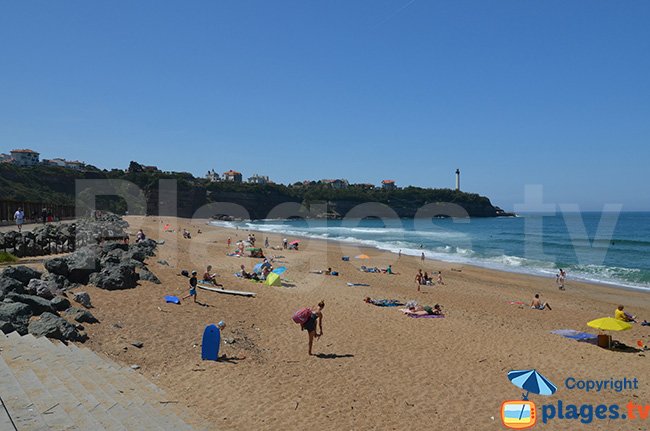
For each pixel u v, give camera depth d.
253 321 14.85
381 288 24.27
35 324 10.45
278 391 9.57
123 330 12.27
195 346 11.85
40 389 6.65
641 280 30.66
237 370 10.56
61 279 15.05
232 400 8.94
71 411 6.11
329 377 10.56
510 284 28.59
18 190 91.38
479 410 9.20
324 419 8.42
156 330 12.63
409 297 22.06
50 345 9.48
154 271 20.16
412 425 8.41
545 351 13.60
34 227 32.47
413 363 11.88
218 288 18.92
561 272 27.50
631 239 61.84
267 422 8.14
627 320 18.52
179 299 15.88
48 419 5.69
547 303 21.88
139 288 16.55
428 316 17.38
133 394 8.09
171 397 8.54
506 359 12.61
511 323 17.48
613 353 13.82
